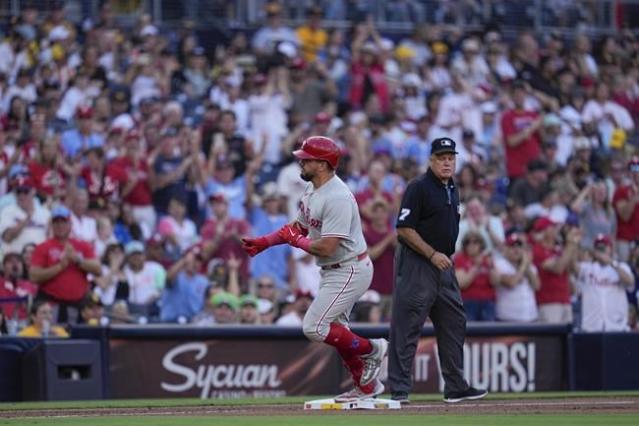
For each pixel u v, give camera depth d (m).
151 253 52.47
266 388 45.00
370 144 68.06
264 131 67.81
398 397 31.86
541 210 64.19
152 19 78.50
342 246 29.84
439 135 70.50
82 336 42.66
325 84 71.94
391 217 60.09
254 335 44.91
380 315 53.31
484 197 62.03
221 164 60.91
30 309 45.47
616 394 41.03
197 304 52.53
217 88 69.19
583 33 87.88
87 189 56.78
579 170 69.00
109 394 42.38
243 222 57.31
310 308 30.19
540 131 69.69
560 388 48.09
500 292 52.72
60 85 65.69
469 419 27.00
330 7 81.62
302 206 30.09
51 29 68.38
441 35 82.88
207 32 77.62
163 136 60.31
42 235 52.09
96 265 46.81
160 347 43.56
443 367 32.91
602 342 47.66
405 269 31.91
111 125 64.12
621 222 62.59
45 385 40.62
